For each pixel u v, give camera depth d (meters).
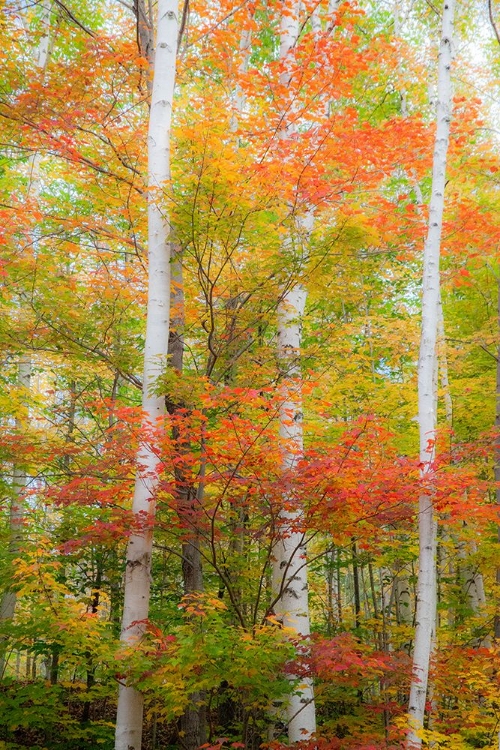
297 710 5.82
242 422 4.54
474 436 10.68
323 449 5.53
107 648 4.62
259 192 5.81
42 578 4.94
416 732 5.02
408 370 11.17
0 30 7.10
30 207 6.97
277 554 6.59
